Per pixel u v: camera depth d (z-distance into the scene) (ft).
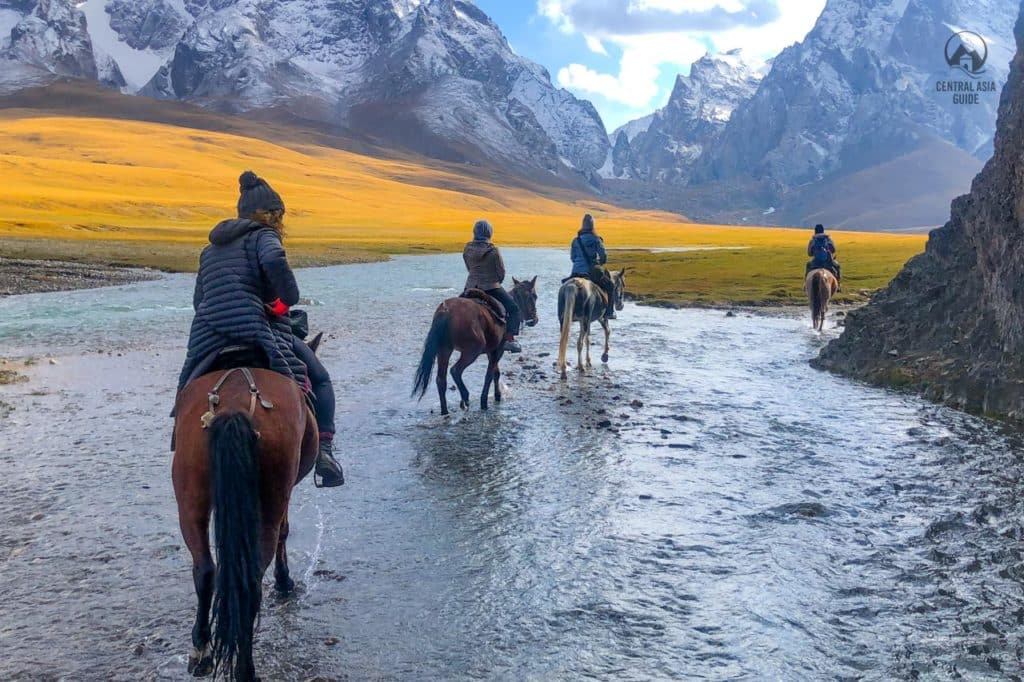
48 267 132.16
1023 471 33.99
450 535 27.25
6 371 53.52
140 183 449.89
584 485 32.32
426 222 431.84
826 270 81.56
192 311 88.17
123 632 20.89
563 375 53.01
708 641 20.44
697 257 193.88
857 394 49.78
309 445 21.27
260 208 20.74
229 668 16.75
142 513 28.96
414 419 42.50
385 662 19.60
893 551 25.82
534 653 19.95
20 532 27.12
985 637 20.54
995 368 45.57
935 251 62.03
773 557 25.34
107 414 42.98
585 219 57.52
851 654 19.80
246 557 15.85
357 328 77.41
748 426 41.73
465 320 42.29
